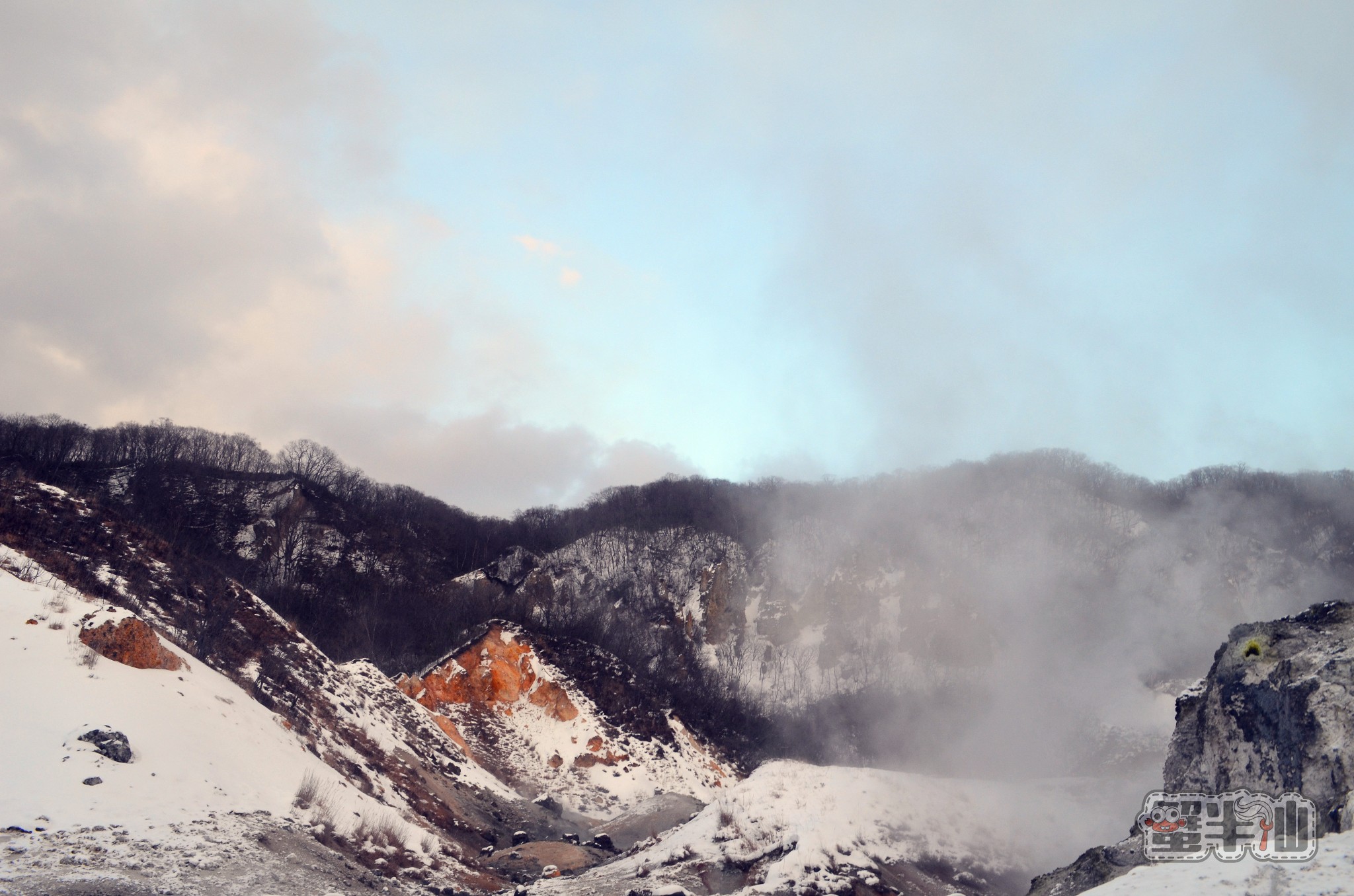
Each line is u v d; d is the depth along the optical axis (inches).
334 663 1824.6
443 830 1341.0
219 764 954.1
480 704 2630.4
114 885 649.0
